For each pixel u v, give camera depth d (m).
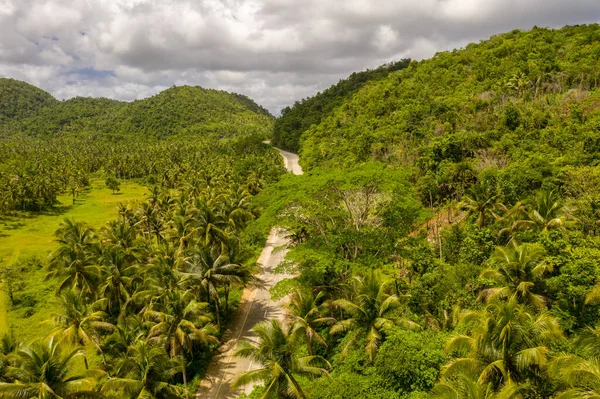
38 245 80.81
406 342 26.69
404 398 24.72
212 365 38.47
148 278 41.22
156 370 28.55
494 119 71.75
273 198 48.19
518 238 35.50
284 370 25.70
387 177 41.88
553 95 75.94
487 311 23.06
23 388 23.47
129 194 131.50
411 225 42.91
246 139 175.25
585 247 28.98
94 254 47.75
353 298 32.81
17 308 53.41
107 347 34.41
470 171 57.88
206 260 42.16
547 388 19.48
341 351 31.33
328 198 41.38
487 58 109.44
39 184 109.19
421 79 119.25
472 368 20.81
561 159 50.78
